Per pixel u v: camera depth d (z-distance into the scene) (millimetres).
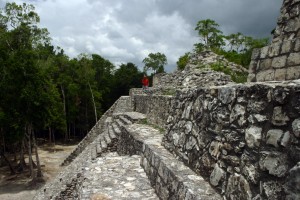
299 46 4090
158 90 15281
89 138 24297
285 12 4797
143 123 12789
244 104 3346
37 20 21812
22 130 20031
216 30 26125
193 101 5078
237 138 3408
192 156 4750
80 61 39406
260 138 2967
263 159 2859
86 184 5820
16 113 19312
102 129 23047
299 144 2432
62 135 41500
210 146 4133
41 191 13102
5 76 19484
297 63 4098
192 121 5000
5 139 24234
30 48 21156
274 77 4527
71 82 37969
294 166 2398
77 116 40375
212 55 15844
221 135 3824
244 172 3162
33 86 19797
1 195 17234
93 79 41500
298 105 2480
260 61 4926
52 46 44094
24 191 17953
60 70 38531
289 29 4664
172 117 6340
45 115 20766
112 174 6367
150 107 12727
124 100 25594
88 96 40250
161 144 6777
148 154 6434
